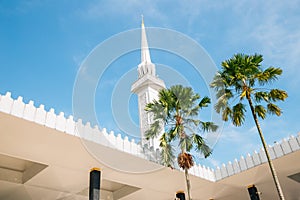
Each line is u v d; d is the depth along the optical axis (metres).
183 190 20.09
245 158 19.33
